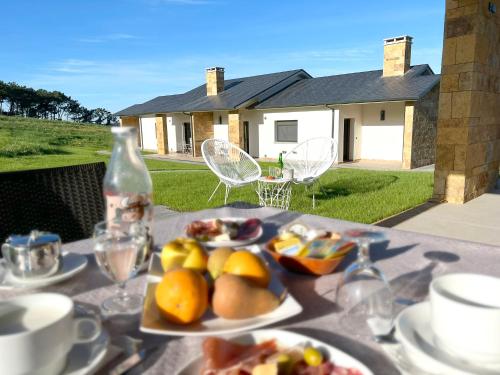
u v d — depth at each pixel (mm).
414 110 11875
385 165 12984
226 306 723
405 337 621
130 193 1096
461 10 4781
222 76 19016
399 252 1156
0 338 504
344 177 9438
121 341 691
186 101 20422
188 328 712
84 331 663
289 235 1109
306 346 610
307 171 6656
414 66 14797
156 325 714
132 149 1157
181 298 701
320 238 1044
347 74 16578
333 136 13781
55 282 956
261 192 6355
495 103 5762
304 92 15797
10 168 11656
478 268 1020
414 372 581
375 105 14094
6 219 1634
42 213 1751
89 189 1928
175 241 999
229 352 598
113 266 876
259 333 654
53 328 548
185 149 19922
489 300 630
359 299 791
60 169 1838
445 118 5203
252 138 16766
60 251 998
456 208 5008
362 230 952
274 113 15625
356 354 647
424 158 12852
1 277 972
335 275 995
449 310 576
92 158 15039
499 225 4203
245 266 808
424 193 6535
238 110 15836
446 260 1080
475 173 5500
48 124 27688
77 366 597
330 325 745
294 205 5953
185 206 6008
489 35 5156
